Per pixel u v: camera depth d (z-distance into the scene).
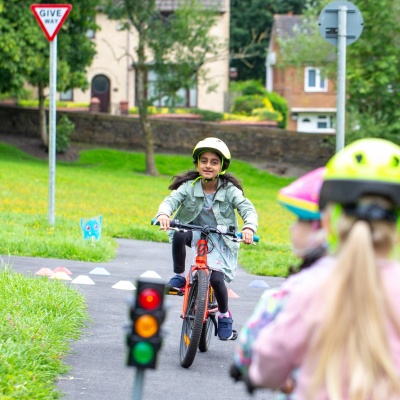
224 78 111.88
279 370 5.68
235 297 21.48
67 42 83.50
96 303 18.94
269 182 87.75
